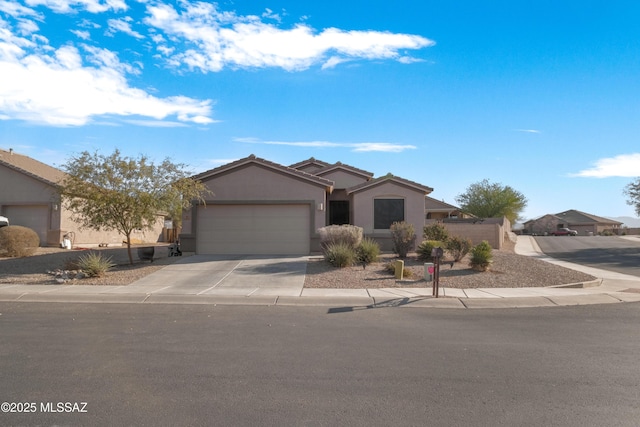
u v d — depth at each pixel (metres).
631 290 15.12
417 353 7.52
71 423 4.86
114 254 22.95
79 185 17.33
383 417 5.05
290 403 5.41
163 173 18.14
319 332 8.95
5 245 21.02
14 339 8.25
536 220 86.00
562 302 12.80
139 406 5.30
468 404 5.42
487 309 11.83
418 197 24.28
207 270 17.53
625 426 4.87
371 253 18.88
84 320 10.00
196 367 6.70
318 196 22.59
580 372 6.60
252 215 22.64
